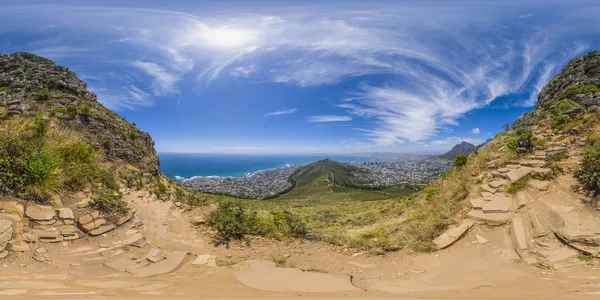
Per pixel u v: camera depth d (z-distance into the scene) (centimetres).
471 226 821
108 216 820
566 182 861
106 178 1053
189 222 981
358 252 792
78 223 752
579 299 383
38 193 757
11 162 759
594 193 759
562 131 1122
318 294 484
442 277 591
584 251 591
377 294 477
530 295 424
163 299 406
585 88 1231
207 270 652
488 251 696
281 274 633
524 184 921
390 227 1018
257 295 470
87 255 658
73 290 445
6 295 387
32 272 545
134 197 1118
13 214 662
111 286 492
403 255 749
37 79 1421
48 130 1081
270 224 965
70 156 1008
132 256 695
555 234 676
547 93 1553
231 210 1020
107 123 1541
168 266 654
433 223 896
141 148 1750
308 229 1023
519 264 615
